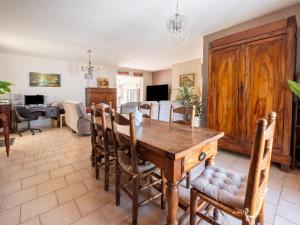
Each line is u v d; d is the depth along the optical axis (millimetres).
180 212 1599
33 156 3047
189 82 6098
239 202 996
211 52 3062
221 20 3041
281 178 2215
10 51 4938
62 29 3355
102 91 6656
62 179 2230
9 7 2521
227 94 2900
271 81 2412
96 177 2234
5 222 1484
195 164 1357
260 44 2484
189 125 2041
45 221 1495
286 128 2328
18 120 4949
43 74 5812
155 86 8234
